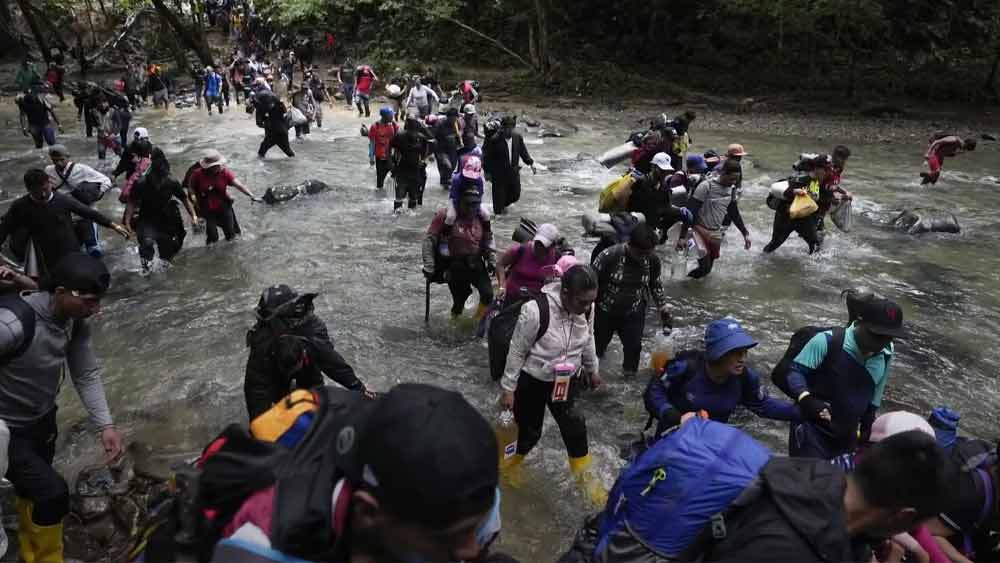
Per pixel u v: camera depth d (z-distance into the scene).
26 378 3.51
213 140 19.17
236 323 7.45
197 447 5.14
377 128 13.19
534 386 4.68
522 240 6.07
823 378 3.97
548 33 34.94
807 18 30.08
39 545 3.64
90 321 7.42
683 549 2.23
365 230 10.97
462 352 6.88
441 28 35.78
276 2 34.94
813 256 10.39
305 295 4.16
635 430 5.58
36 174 6.41
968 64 31.70
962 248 11.11
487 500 1.26
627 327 6.16
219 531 1.44
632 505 2.39
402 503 1.22
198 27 33.09
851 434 4.05
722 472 2.25
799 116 27.61
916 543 2.76
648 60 34.06
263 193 13.28
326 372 4.18
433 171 15.83
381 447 1.24
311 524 1.31
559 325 4.60
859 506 2.06
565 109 28.23
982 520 2.79
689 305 8.37
